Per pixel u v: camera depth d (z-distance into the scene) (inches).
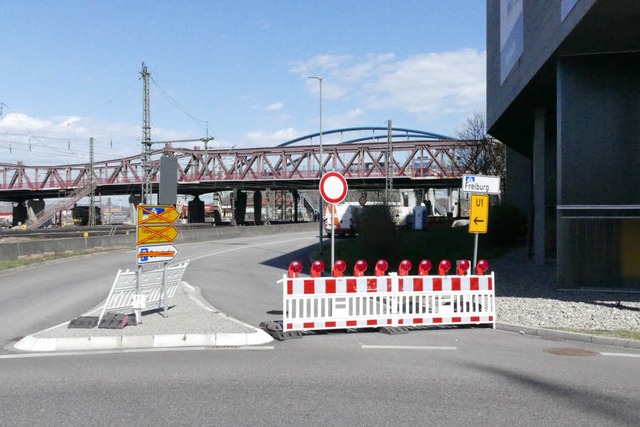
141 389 273.3
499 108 1027.9
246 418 229.6
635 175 640.4
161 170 850.1
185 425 221.3
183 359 343.0
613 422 226.5
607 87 649.0
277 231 2386.8
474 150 2146.9
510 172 1638.8
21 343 382.3
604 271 637.3
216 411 238.8
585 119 652.1
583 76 654.5
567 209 645.9
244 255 1336.1
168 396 261.1
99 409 241.6
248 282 820.6
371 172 3149.6
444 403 250.8
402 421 226.5
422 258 1023.6
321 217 1275.8
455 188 3302.2
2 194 4266.7
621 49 634.2
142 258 472.1
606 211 638.5
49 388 275.0
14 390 271.4
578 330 423.2
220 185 3452.3
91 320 427.2
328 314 433.1
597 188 646.5
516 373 307.0
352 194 3713.1
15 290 707.4
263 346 386.6
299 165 3312.0
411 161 3011.8
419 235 1348.4
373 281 442.0
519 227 1392.7
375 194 3708.2
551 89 822.5
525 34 796.6
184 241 1736.0
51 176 4315.9
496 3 1063.6
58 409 241.6
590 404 250.2
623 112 645.3
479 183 508.4
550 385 281.9
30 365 326.0
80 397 259.6
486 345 389.4
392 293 445.4
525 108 953.5
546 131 1126.4
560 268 645.9
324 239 1951.3
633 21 555.2
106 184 3560.5
